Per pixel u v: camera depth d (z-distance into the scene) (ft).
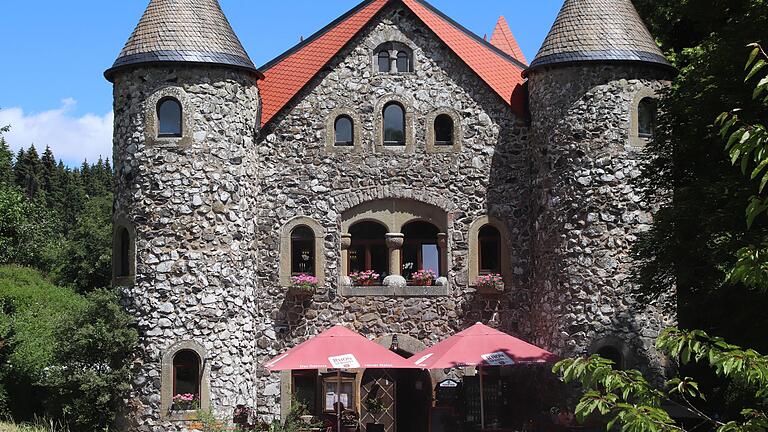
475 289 92.22
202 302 85.40
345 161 92.73
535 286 91.35
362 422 88.02
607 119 87.56
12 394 88.17
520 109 93.40
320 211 92.27
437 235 93.50
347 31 96.89
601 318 86.33
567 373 37.88
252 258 89.61
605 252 86.69
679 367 87.15
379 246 94.02
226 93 87.56
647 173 83.25
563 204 87.92
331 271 92.07
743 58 72.38
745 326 77.61
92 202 174.29
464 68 93.86
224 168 86.94
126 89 87.40
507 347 80.74
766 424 35.24
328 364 78.74
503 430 84.38
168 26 87.51
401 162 92.89
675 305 84.23
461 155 93.09
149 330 84.74
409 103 93.35
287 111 92.94
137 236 85.76
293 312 91.56
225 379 85.56
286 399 90.68
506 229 92.68
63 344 83.20
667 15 104.42
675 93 81.41
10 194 149.89
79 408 82.69
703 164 81.51
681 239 76.07
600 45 87.97
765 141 34.22
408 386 95.81
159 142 85.97
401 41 93.71
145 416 84.02
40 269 168.45
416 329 92.02
